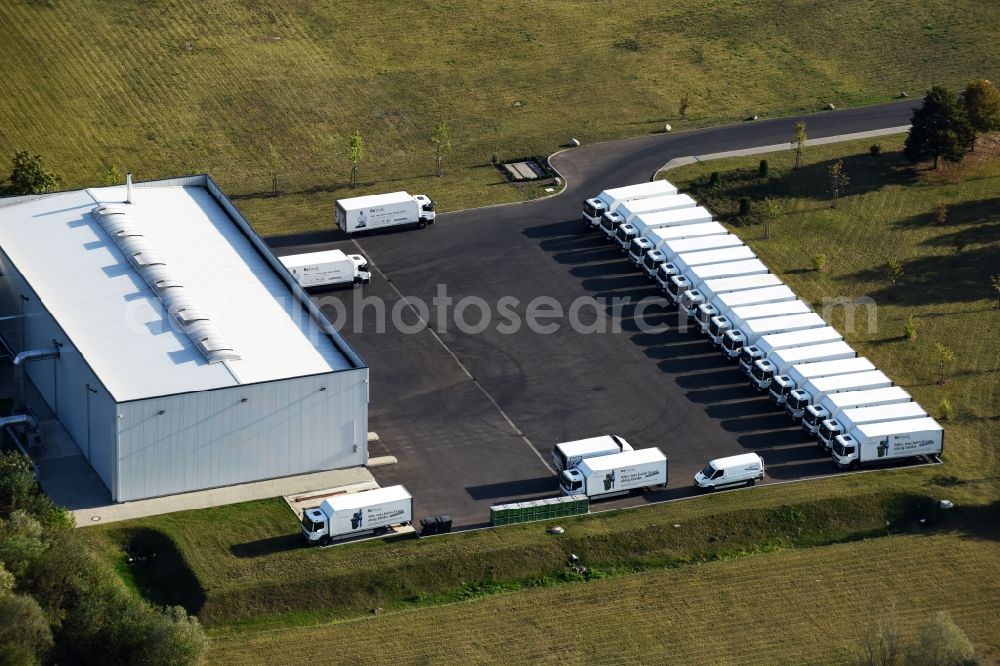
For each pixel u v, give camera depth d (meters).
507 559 158.88
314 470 170.75
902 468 177.12
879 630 150.88
